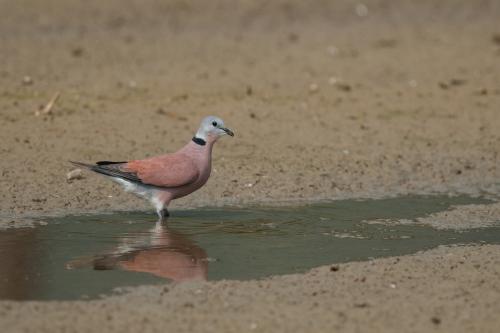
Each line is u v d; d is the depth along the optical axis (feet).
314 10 91.30
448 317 32.37
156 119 59.52
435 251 39.93
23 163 50.93
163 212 44.68
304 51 77.15
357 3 94.63
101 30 80.02
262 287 35.09
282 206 47.19
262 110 62.44
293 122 60.70
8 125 56.44
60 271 36.52
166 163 44.42
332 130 59.72
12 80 64.95
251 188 49.73
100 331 30.63
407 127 61.11
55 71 67.82
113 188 48.67
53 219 43.88
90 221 43.78
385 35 83.66
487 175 53.88
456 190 50.96
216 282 35.58
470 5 96.94
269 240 41.34
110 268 37.04
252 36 81.41
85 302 33.17
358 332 31.04
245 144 56.39
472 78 71.72
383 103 65.31
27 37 76.43
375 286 35.32
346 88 67.62
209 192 49.01
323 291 34.71
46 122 57.47
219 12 88.07
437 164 55.16
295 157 54.70
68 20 81.87
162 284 35.32
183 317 31.94
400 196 49.52
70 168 50.80
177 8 87.92
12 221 43.34
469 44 81.46
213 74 69.36
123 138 55.98
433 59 76.38
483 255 39.22
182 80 67.41
